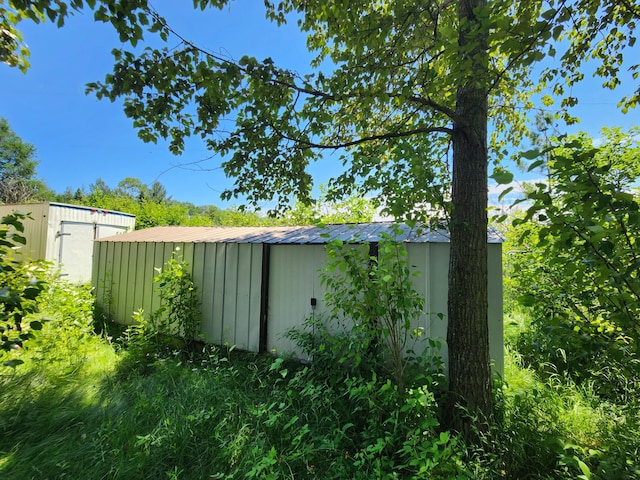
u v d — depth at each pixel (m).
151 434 2.46
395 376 2.68
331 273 3.98
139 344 4.41
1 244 2.57
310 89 2.69
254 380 3.50
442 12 3.01
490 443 2.29
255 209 4.06
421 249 3.58
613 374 2.78
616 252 1.48
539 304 2.65
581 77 3.38
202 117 2.69
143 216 14.09
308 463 2.29
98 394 3.24
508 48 1.70
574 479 1.90
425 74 2.60
